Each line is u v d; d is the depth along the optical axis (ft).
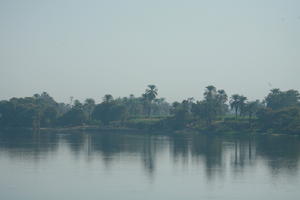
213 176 289.74
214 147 487.61
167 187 253.85
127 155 405.80
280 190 246.68
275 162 354.74
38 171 303.89
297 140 573.33
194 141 580.71
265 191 243.81
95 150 449.89
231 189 249.14
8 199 225.15
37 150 440.86
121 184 261.03
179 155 409.08
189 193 239.09
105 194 235.40
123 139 621.31
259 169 318.45
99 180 272.31
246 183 265.75
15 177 280.31
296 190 247.09
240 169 319.06
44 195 233.14
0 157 376.68
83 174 293.64
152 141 579.89
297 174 296.10
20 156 385.29
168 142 562.66
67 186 254.27
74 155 399.65
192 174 297.53
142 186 255.70
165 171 310.04
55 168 318.04
